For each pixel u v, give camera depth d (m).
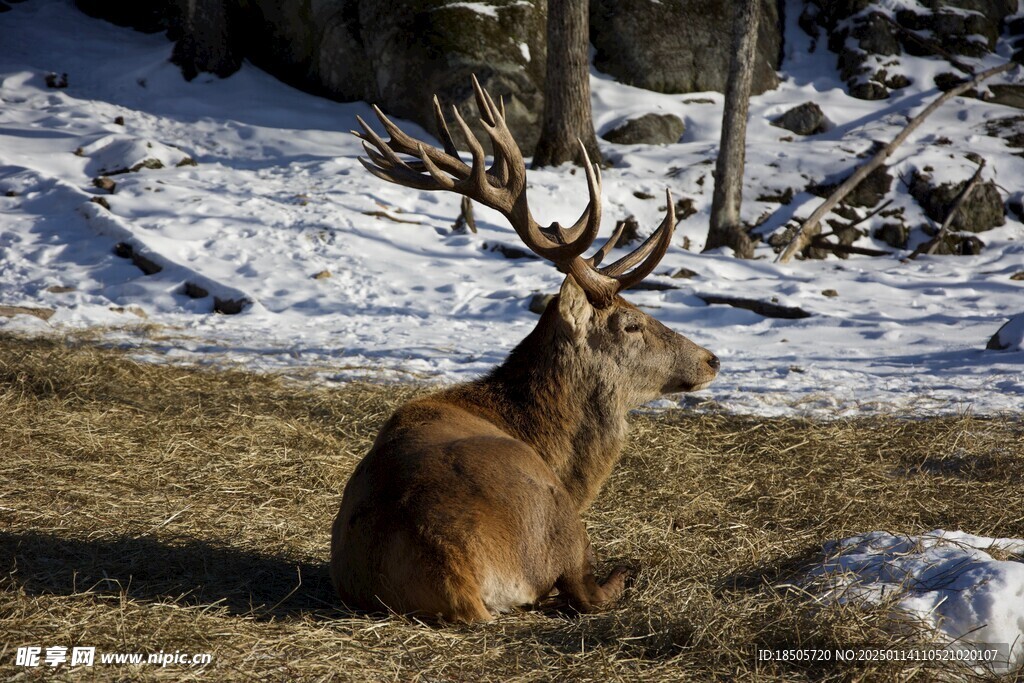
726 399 19.61
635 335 10.66
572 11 41.28
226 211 35.88
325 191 39.03
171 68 49.00
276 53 50.59
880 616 8.43
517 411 10.45
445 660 7.74
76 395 17.20
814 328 27.00
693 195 41.84
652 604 8.84
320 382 19.94
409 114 46.78
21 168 38.44
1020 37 53.56
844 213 41.53
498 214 39.28
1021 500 13.45
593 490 10.77
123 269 30.44
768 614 8.66
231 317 27.11
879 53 51.97
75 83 49.12
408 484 8.55
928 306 30.22
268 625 8.38
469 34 46.19
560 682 7.58
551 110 42.44
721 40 51.38
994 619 8.45
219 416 16.72
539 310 28.36
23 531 10.80
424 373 21.23
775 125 48.56
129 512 11.84
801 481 14.50
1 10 55.06
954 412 18.41
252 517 12.04
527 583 8.66
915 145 45.25
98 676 7.20
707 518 12.95
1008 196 43.50
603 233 38.44
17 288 28.72
